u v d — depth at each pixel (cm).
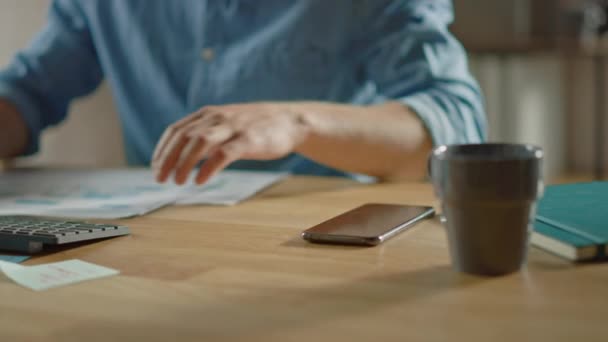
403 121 103
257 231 67
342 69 139
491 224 47
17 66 151
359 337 38
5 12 177
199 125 84
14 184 105
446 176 48
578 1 376
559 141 409
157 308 44
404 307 43
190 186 98
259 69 140
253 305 44
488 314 41
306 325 40
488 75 336
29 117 141
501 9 338
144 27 148
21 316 43
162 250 60
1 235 61
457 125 109
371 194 89
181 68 147
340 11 135
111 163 204
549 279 48
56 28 157
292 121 91
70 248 61
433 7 131
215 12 141
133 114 154
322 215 75
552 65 393
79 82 159
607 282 47
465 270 49
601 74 404
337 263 54
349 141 96
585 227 56
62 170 120
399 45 125
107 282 50
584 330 38
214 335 39
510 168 46
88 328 41
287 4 139
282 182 102
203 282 50
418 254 56
